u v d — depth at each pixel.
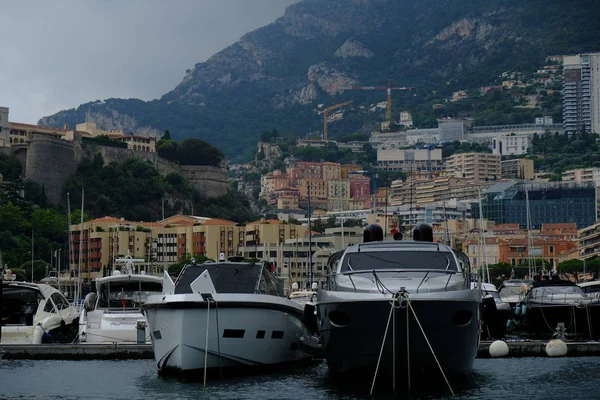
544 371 45.75
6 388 42.22
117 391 40.97
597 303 60.31
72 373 46.41
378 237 45.94
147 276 55.75
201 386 41.69
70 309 61.59
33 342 54.03
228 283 44.91
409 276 40.59
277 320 43.88
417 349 38.62
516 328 68.00
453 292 39.00
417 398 38.41
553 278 77.19
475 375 44.53
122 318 54.19
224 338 42.25
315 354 49.66
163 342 42.81
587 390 40.41
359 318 38.69
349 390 40.22
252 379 43.31
